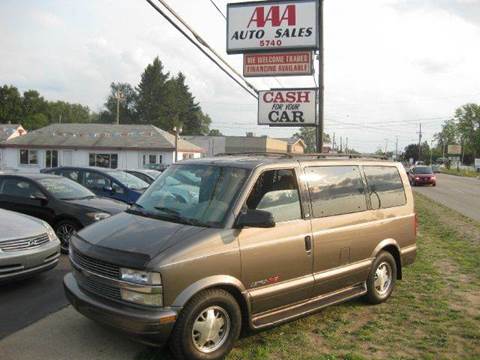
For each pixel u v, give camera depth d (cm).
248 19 1573
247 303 462
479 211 1970
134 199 1255
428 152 14300
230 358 452
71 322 534
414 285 738
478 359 471
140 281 411
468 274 815
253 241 469
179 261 418
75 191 973
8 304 594
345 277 572
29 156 4166
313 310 532
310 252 525
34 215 908
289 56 1578
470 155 12756
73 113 12319
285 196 516
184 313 419
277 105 1625
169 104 9969
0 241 620
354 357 462
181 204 497
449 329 551
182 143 4469
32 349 462
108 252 434
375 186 644
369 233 610
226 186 491
